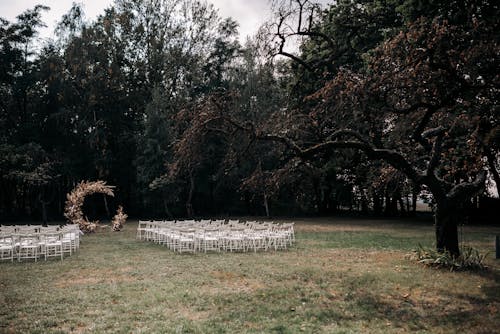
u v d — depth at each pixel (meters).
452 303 9.27
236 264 13.98
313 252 16.95
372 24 18.77
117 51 42.50
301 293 10.02
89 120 42.03
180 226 19.23
